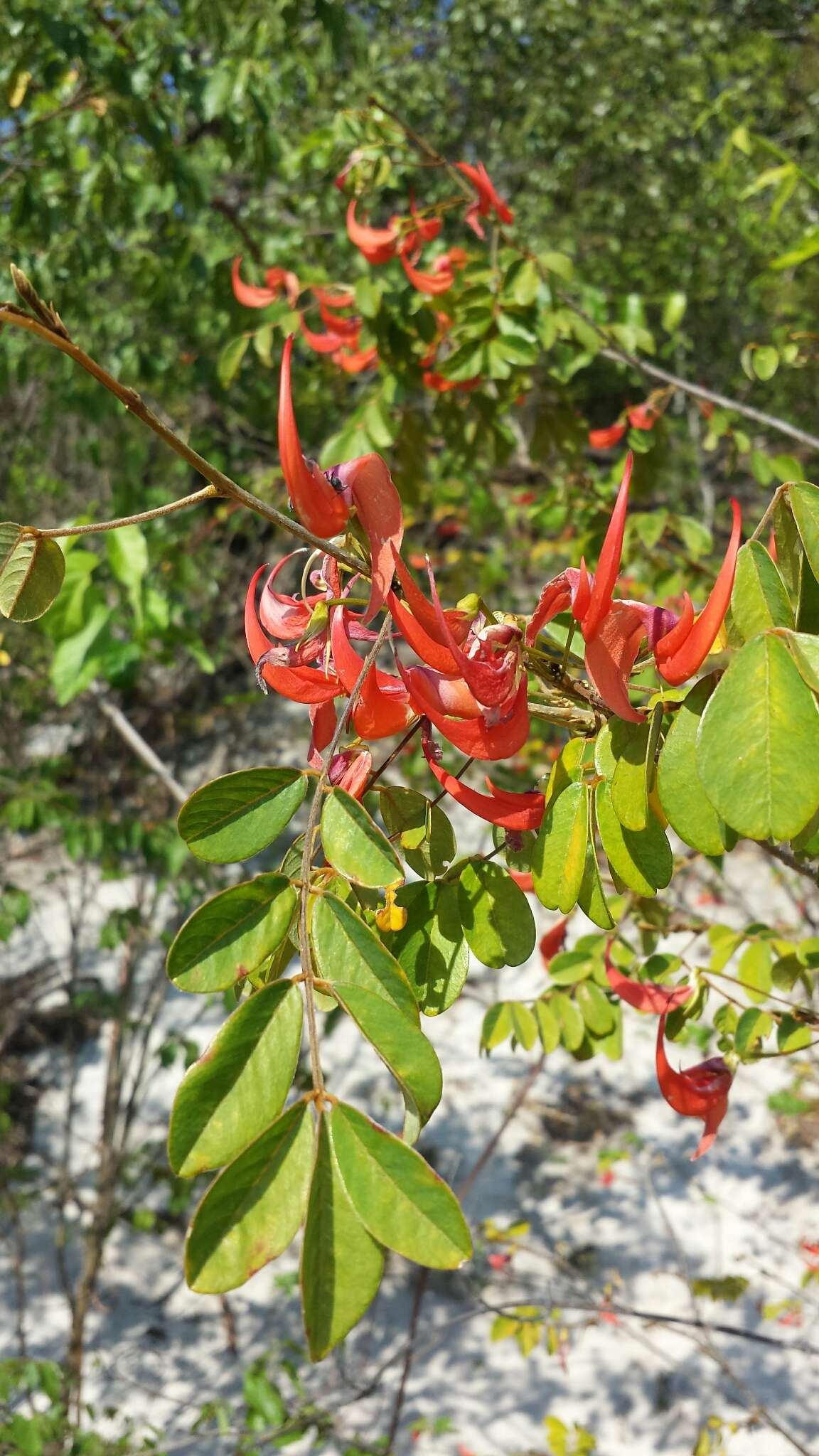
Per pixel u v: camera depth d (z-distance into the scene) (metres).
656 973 1.59
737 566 0.75
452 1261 0.54
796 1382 4.31
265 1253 0.55
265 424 5.26
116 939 4.02
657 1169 5.36
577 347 2.47
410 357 2.51
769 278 7.95
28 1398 3.58
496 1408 4.33
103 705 3.37
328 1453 4.14
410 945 0.93
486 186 2.23
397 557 0.75
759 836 0.66
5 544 0.76
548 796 0.91
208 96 3.50
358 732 0.84
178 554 3.94
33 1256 5.14
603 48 9.36
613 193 9.52
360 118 2.54
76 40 3.17
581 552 2.71
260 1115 0.59
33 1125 5.62
